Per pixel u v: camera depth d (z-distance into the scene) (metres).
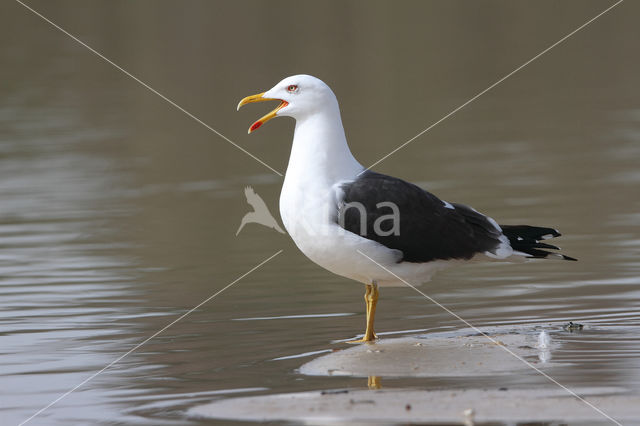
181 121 27.08
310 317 10.44
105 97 30.78
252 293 11.62
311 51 36.38
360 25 40.81
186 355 9.09
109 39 39.44
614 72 32.34
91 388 8.18
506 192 17.44
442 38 38.47
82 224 16.39
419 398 7.45
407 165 20.45
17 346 9.56
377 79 31.91
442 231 9.77
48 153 23.61
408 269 9.91
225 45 37.59
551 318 10.05
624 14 42.88
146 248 14.41
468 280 11.98
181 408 7.50
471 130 24.59
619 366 8.21
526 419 6.91
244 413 7.25
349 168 9.82
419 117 26.23
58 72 34.72
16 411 7.67
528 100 28.66
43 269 13.16
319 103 9.69
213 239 14.97
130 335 9.87
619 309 10.27
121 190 19.38
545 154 21.06
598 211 15.53
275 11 44.00
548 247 10.17
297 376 8.28
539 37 38.00
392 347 9.14
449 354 8.83
